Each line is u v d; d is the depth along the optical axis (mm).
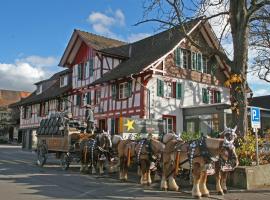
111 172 18953
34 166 22609
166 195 12734
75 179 16469
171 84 30516
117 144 18438
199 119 29219
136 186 14688
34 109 51219
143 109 28750
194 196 12234
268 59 26625
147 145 14891
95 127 22547
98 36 39375
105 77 33281
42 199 11289
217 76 33969
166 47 31078
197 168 12391
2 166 22141
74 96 39656
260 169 14688
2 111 78688
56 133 22000
